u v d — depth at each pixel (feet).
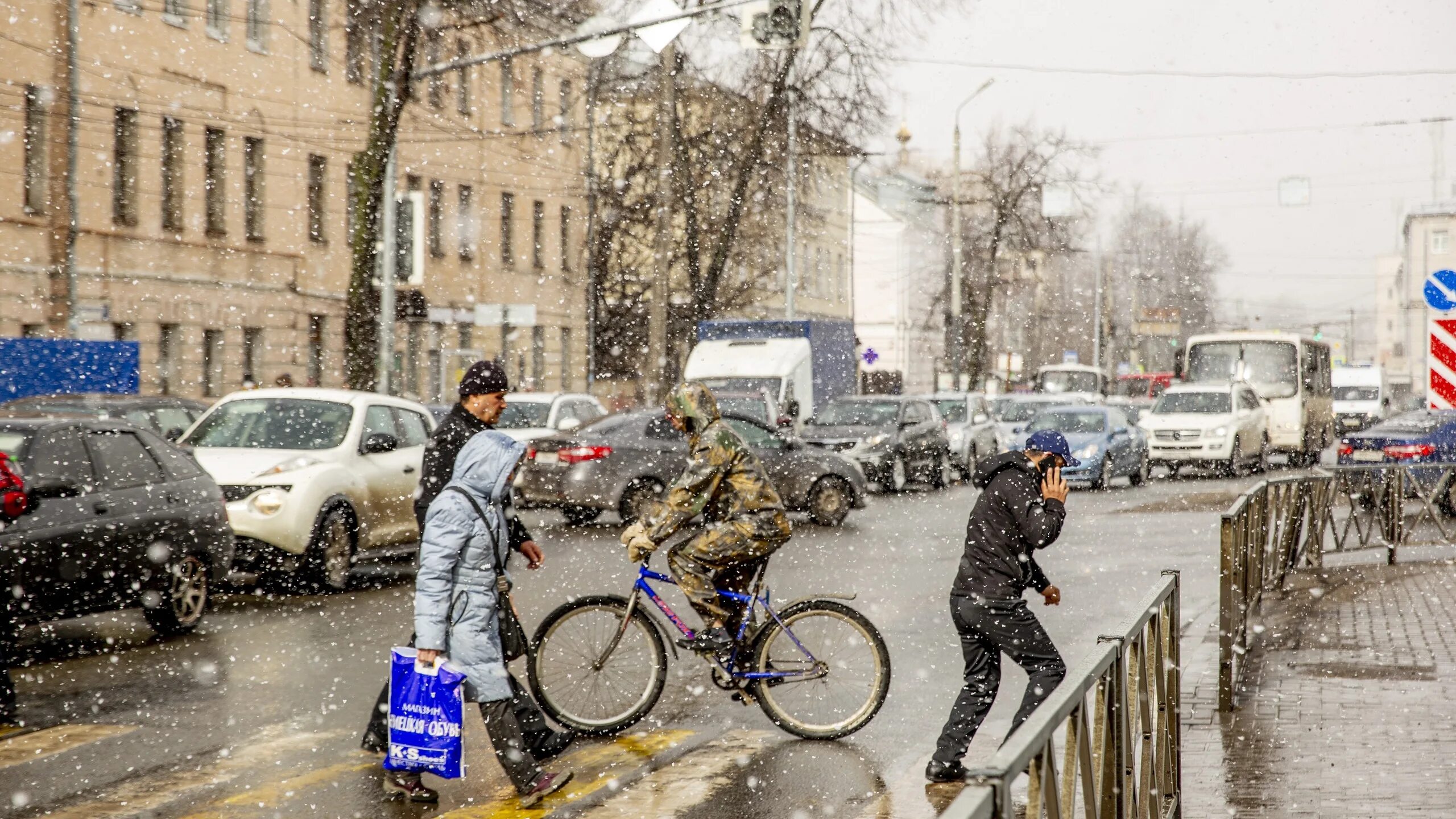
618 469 69.36
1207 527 71.92
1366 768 23.91
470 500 22.70
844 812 22.35
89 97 99.35
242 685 31.96
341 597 46.75
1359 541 55.36
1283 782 23.00
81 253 98.99
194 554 38.75
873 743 26.96
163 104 106.22
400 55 86.79
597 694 27.68
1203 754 25.04
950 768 24.06
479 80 148.25
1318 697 29.81
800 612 27.40
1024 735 11.75
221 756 25.68
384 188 85.81
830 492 72.54
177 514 38.01
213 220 112.78
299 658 35.27
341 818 21.98
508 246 155.12
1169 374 233.96
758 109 124.57
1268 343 133.28
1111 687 16.10
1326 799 21.99
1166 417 115.75
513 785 23.67
